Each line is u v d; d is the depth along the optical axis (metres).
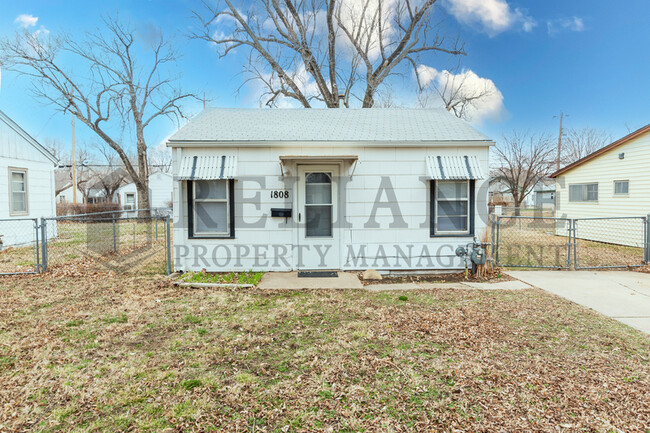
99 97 22.06
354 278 6.59
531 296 5.55
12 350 3.51
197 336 3.91
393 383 2.89
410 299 5.39
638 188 11.24
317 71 17.91
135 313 4.70
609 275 7.12
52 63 20.34
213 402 2.62
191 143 6.74
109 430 2.31
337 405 2.59
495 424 2.35
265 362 3.28
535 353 3.46
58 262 8.25
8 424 2.36
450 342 3.73
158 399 2.67
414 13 17.56
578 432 2.27
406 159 7.02
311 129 7.43
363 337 3.86
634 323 4.34
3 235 10.31
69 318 4.48
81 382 2.91
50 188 12.55
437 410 2.52
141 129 23.78
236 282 6.31
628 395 2.69
